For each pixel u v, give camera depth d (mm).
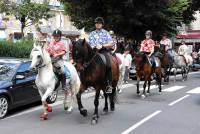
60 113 12828
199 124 11258
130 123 11312
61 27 44094
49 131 10203
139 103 15125
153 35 29141
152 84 22656
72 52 11172
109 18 27016
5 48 20891
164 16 27781
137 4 26781
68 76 12531
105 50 12266
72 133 10008
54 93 14625
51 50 12320
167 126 10953
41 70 11656
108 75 11977
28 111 13195
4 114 12008
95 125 11000
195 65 38969
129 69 23438
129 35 29188
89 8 27859
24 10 28516
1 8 26734
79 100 11930
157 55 18859
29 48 22078
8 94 12094
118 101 15258
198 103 15273
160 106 14406
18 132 10055
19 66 13055
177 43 42062
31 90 13242
